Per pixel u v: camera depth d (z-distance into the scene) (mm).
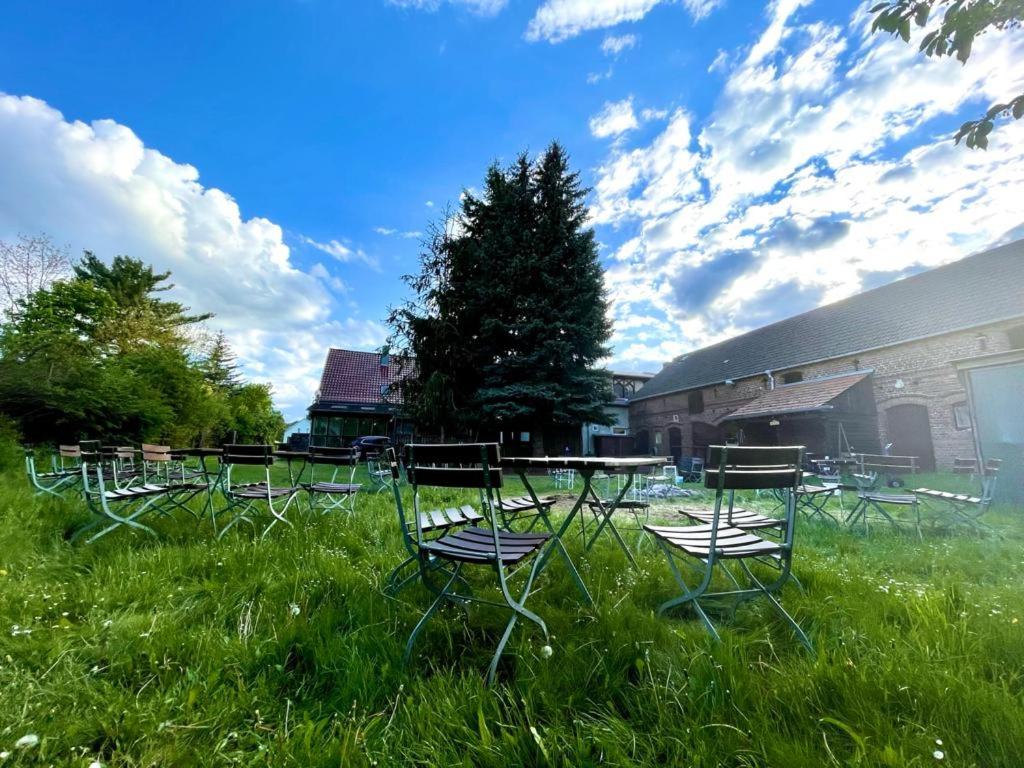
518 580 2963
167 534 3861
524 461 2986
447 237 17781
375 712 1594
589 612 2354
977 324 12688
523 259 16906
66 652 1862
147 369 16234
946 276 16188
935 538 4703
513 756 1343
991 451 7426
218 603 2402
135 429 13016
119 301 24766
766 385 19047
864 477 7297
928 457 13828
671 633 2041
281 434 40906
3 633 1975
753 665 1815
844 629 2117
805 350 18469
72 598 2412
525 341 16984
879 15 2596
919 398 14086
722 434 21031
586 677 1735
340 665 1839
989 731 1351
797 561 3346
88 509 4617
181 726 1457
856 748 1306
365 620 2236
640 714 1550
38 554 3131
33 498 4828
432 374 16547
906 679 1615
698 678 1649
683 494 9328
